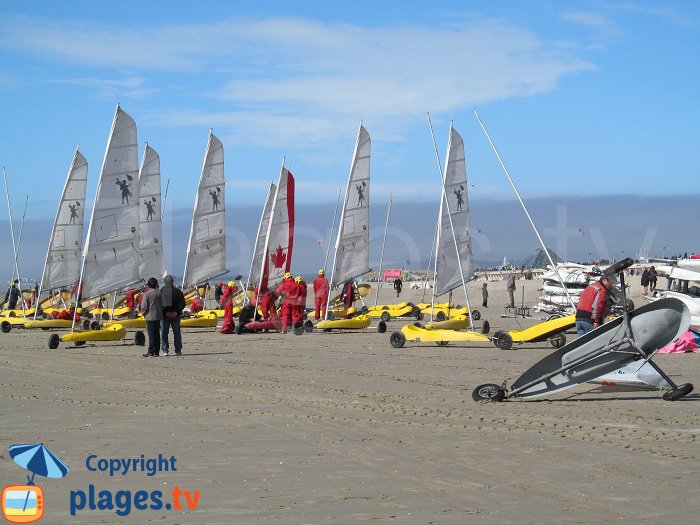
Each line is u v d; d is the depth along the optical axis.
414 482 8.66
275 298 36.28
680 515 7.50
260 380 17.30
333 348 24.86
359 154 35.00
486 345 25.19
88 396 14.99
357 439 10.89
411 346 25.14
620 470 9.12
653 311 13.88
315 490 8.38
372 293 70.00
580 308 18.36
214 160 40.19
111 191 29.86
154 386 16.39
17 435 11.29
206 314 36.59
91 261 29.44
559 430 11.34
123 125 30.02
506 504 7.84
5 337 31.53
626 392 14.59
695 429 11.30
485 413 12.78
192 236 39.84
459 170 31.14
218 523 7.37
